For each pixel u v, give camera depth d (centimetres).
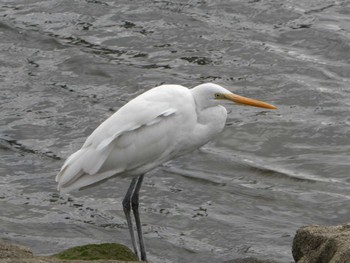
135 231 1262
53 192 1393
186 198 1384
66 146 1576
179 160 1517
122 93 1795
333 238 975
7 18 2136
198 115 1103
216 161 1520
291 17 2080
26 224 1276
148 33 2039
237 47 1955
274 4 2133
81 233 1255
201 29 2038
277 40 1989
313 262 991
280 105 1728
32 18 2138
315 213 1337
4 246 1002
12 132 1623
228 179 1457
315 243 1006
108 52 1966
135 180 1120
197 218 1313
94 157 1044
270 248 1213
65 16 2141
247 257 1173
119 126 1047
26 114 1695
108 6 2172
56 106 1731
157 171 1473
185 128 1084
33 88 1809
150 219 1309
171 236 1252
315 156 1541
